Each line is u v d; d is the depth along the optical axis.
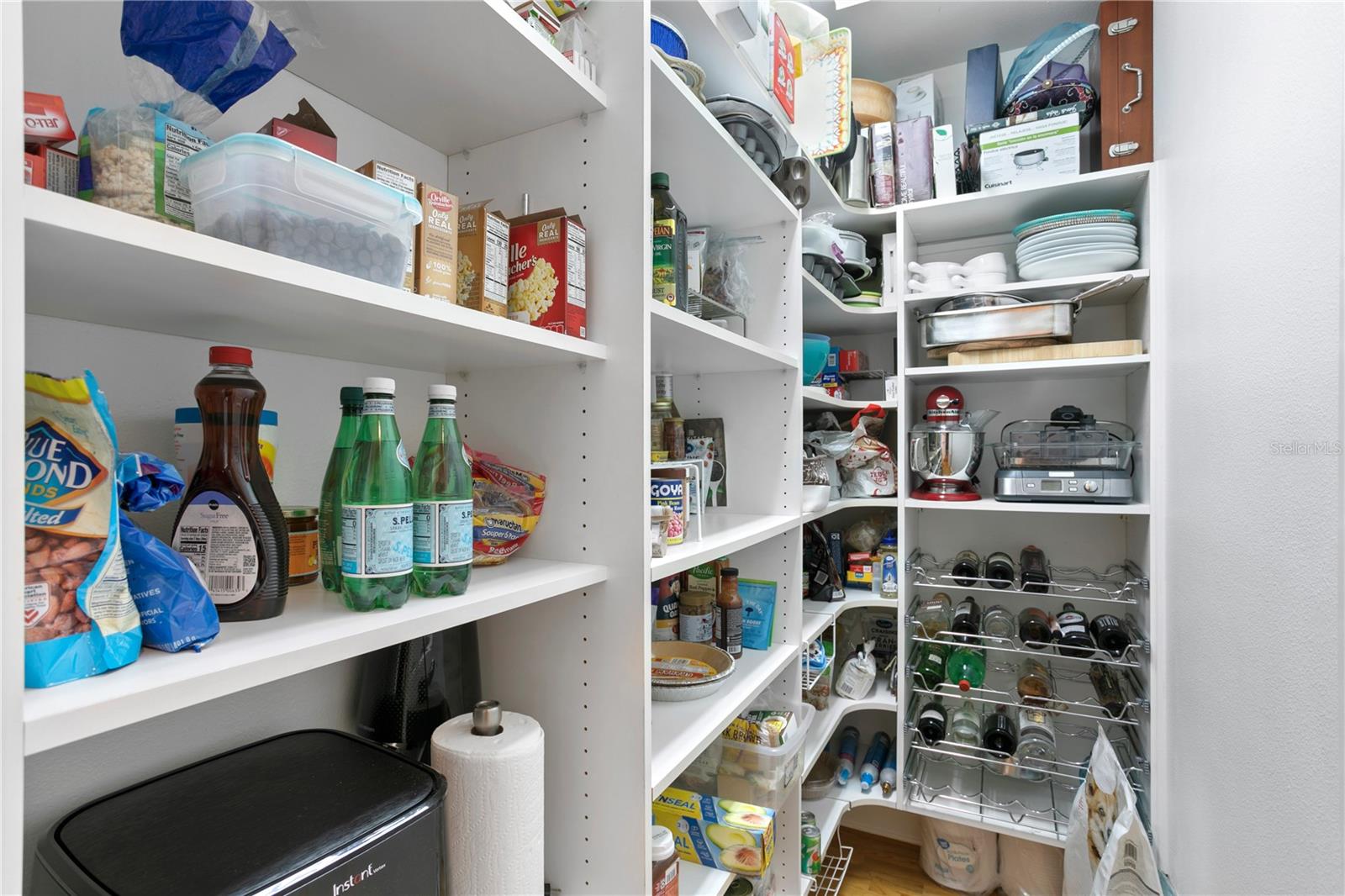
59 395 0.44
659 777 0.88
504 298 0.84
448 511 0.69
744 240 1.52
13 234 0.35
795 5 1.68
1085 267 1.80
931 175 2.04
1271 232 1.06
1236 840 1.18
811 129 1.72
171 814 0.58
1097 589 1.92
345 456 0.72
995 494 1.93
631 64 0.89
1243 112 1.17
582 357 0.88
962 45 2.20
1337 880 0.87
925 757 2.19
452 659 0.90
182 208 0.53
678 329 1.02
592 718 0.90
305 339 0.73
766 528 1.32
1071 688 2.13
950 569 2.19
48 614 0.41
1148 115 1.74
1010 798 1.98
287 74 0.80
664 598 1.49
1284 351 1.02
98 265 0.44
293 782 0.65
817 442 2.04
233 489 0.58
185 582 0.48
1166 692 1.62
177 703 0.42
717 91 1.33
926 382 2.30
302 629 0.55
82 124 0.61
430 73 0.81
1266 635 1.07
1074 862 1.71
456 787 0.72
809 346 1.77
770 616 1.55
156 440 0.68
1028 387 2.22
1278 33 1.04
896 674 2.16
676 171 1.23
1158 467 1.67
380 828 0.57
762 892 1.32
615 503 0.89
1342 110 0.87
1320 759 0.91
